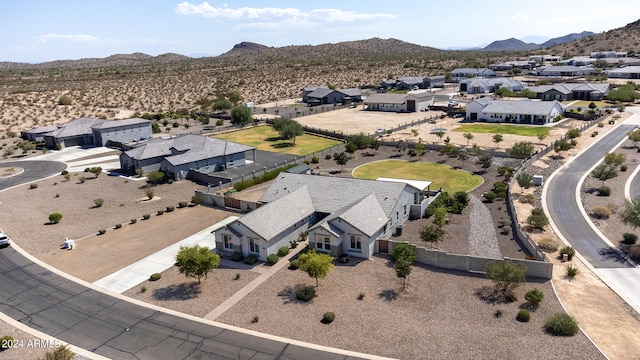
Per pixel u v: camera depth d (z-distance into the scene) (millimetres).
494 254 43812
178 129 120938
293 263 41875
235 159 82688
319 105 162000
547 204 57469
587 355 28031
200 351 30156
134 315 34938
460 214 55375
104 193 68938
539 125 110625
